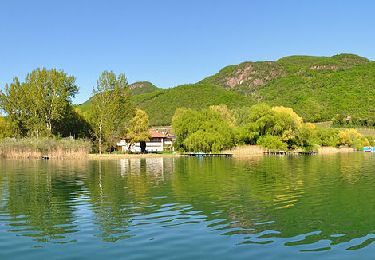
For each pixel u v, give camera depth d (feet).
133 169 181.16
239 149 342.85
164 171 169.07
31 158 273.54
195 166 198.70
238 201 87.45
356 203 84.74
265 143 345.10
